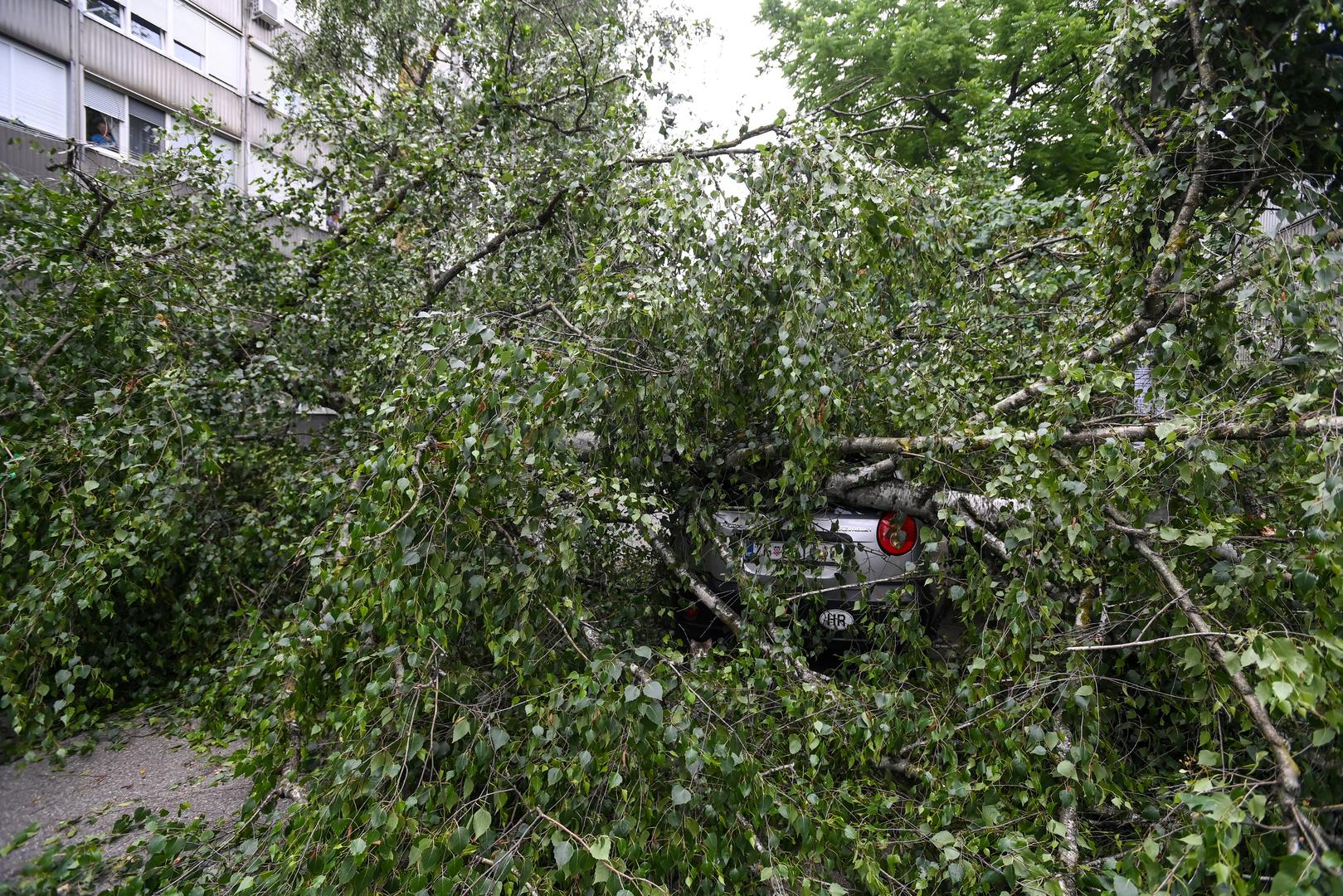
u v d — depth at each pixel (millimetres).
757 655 3471
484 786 2693
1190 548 2949
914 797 3029
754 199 3926
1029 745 2680
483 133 5527
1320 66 3324
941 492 3588
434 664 2805
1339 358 2801
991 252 4875
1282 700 1927
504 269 5508
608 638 3473
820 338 3650
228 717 3867
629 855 2268
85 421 3922
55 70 11633
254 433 5551
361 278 5684
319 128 6152
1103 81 3895
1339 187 3467
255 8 14781
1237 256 3422
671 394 3740
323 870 2283
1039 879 2221
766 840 2643
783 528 3912
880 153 4012
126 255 4910
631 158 4867
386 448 3035
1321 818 2014
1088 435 3213
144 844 2572
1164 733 3166
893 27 13398
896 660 3465
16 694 3482
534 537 3053
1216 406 2971
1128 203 3793
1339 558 2297
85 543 3713
